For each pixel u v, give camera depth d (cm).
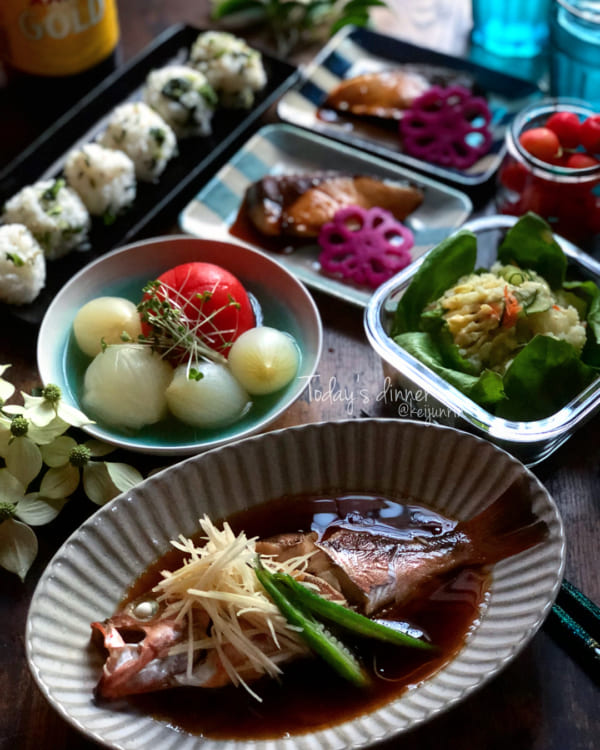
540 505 62
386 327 71
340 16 98
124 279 76
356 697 59
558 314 70
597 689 61
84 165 81
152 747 57
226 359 72
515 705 60
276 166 87
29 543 65
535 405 68
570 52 86
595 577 65
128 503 63
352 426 65
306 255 82
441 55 94
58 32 88
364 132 90
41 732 60
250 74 89
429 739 59
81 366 73
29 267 75
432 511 65
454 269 72
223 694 60
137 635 61
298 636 60
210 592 60
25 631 59
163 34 95
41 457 67
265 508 66
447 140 87
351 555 62
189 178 85
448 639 61
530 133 80
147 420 69
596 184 78
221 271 74
